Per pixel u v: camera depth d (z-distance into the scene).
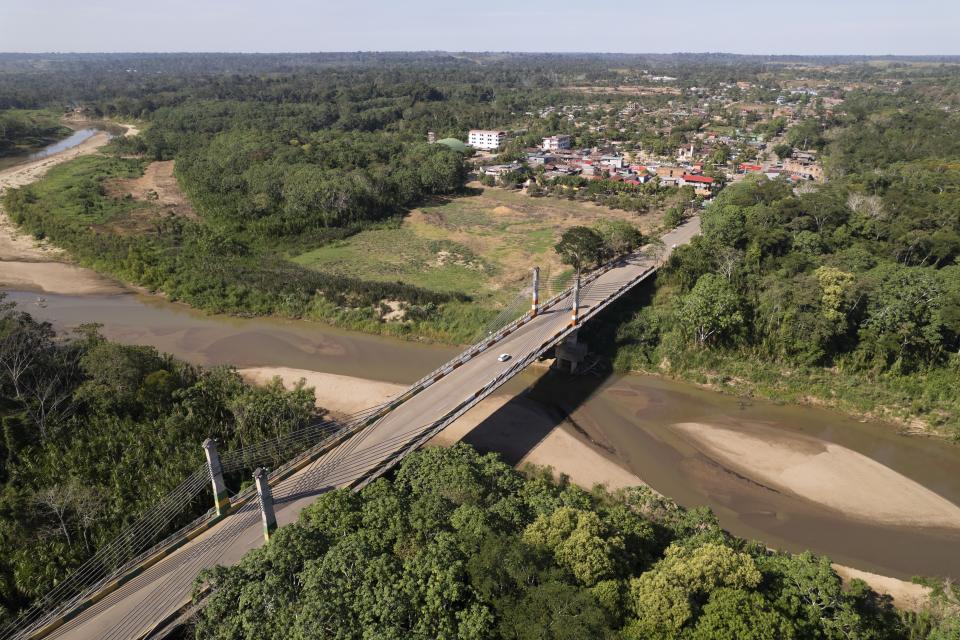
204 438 65.06
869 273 87.31
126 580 44.41
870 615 41.09
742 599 34.66
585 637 31.33
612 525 43.00
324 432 69.94
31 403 64.75
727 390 83.38
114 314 106.44
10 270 123.56
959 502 63.72
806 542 57.78
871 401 78.19
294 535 39.66
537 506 46.41
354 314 103.00
